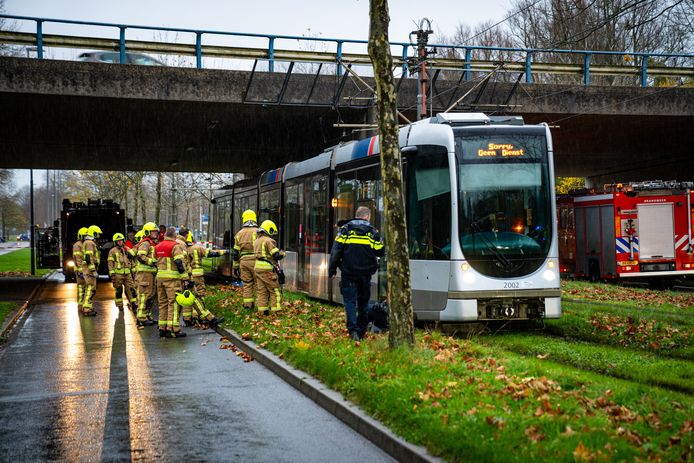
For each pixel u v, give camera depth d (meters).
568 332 12.95
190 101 22.16
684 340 11.06
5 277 38.97
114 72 21.42
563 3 25.30
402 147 14.07
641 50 29.73
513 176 13.09
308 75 23.05
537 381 7.70
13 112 23.44
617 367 9.52
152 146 30.92
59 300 24.41
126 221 34.84
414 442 6.22
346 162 17.08
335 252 11.59
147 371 10.69
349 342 10.84
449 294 12.75
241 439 7.08
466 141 13.08
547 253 13.02
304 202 20.16
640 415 6.52
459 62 24.31
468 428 6.10
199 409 8.29
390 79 9.47
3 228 146.25
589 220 27.67
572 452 5.35
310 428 7.43
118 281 19.98
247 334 12.89
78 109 23.11
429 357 9.23
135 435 7.28
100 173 52.16
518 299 12.82
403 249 9.62
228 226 29.70
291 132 28.09
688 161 34.62
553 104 24.62
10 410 8.41
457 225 12.82
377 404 7.29
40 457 6.61
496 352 10.07
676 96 25.23
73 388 9.56
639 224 26.11
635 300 17.70
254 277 16.75
